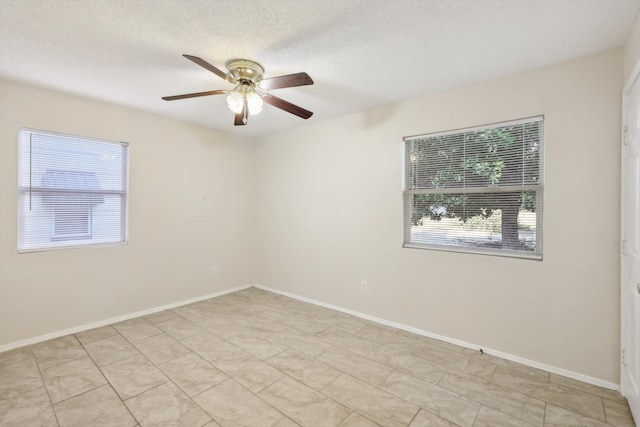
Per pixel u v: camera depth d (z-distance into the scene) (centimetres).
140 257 361
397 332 318
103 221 336
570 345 237
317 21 187
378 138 342
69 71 254
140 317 355
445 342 296
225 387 221
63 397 209
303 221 418
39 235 296
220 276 443
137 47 217
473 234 287
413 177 322
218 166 437
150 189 368
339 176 378
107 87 288
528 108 251
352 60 236
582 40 207
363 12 179
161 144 376
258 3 171
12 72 257
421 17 183
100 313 331
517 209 265
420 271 314
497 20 186
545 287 246
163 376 235
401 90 294
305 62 238
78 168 317
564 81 237
